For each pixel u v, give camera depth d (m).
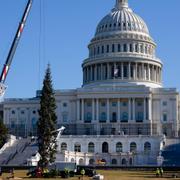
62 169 115.00
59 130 160.62
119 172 133.62
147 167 151.88
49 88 133.25
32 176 110.88
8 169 146.75
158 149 198.38
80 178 103.81
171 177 114.12
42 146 130.25
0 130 180.38
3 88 97.94
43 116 131.75
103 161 191.88
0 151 185.88
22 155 181.38
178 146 195.00
